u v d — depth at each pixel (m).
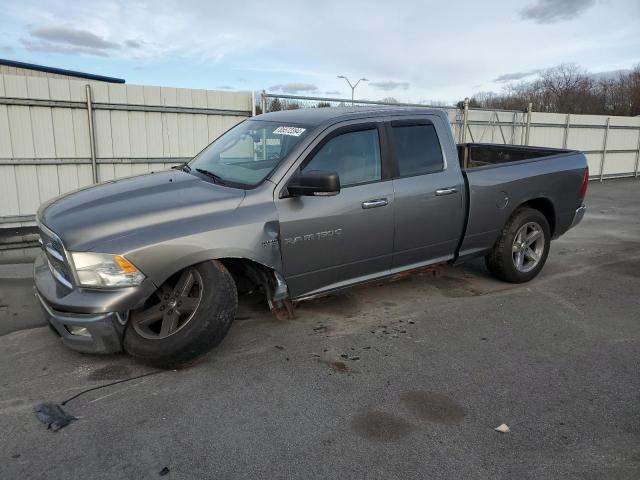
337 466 2.67
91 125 9.37
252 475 2.60
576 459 2.74
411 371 3.71
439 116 4.99
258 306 4.93
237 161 4.47
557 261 6.88
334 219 4.13
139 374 3.62
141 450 2.78
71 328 3.54
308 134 4.16
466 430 3.00
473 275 6.07
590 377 3.65
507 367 3.79
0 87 8.59
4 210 9.02
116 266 3.34
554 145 17.66
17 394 3.34
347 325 4.54
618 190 16.09
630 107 55.16
